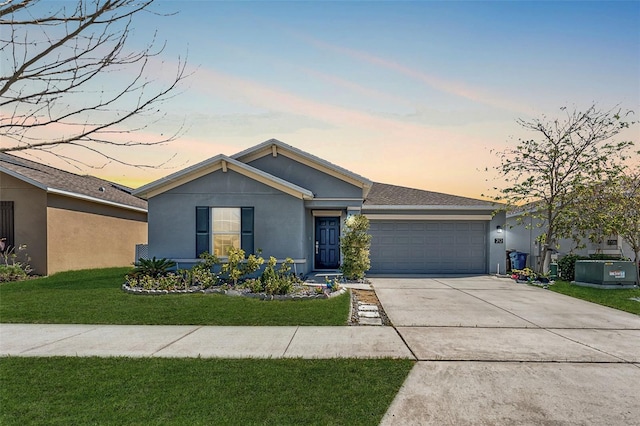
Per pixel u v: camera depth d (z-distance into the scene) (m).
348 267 13.54
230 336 6.80
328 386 4.61
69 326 7.50
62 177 17.09
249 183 13.40
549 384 4.78
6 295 10.43
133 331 7.14
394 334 6.98
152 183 13.18
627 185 14.84
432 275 16.56
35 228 14.46
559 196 15.67
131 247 20.30
